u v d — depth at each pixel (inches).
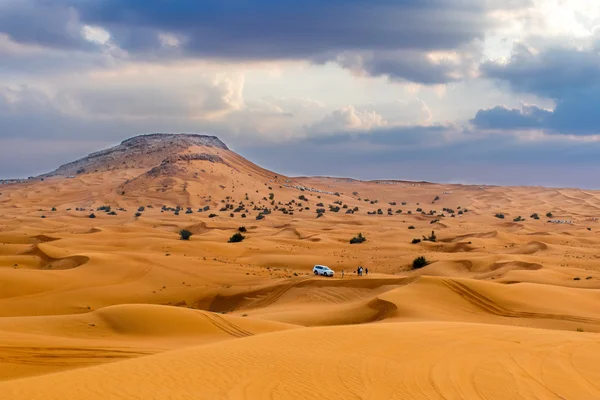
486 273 2859.3
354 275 2785.4
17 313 1982.0
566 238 4749.0
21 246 3378.4
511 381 641.6
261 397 557.6
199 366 669.9
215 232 5123.0
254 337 880.3
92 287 2390.5
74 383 587.5
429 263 3262.8
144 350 1058.7
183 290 2456.9
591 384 639.1
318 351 770.2
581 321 1608.0
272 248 3956.7
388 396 576.4
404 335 900.0
